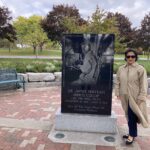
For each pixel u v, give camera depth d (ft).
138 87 8.82
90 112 10.18
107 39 9.80
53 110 13.28
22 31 80.28
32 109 13.41
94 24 28.66
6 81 17.15
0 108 13.47
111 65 9.87
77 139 9.43
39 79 19.77
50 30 67.21
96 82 10.00
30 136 9.62
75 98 10.17
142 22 54.13
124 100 9.07
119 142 9.29
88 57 9.95
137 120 9.07
